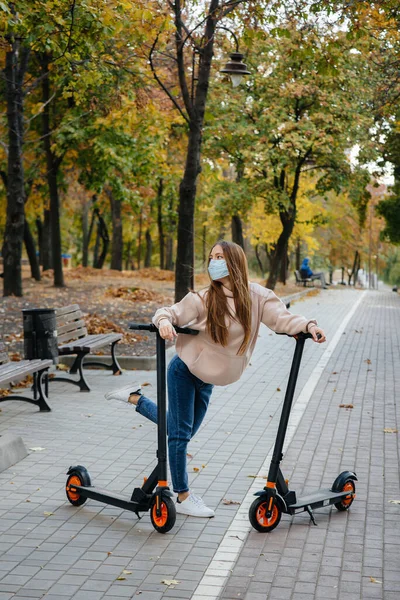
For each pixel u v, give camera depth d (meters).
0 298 21.36
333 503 5.68
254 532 5.34
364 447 7.76
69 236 60.09
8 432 8.16
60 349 10.42
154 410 5.61
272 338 16.78
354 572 4.70
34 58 23.44
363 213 34.62
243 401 10.02
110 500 5.60
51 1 10.96
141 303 22.23
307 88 24.84
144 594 4.38
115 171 25.88
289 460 7.23
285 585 4.51
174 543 5.14
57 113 24.64
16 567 4.76
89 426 8.46
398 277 81.50
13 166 21.33
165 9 13.15
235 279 5.20
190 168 14.56
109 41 14.09
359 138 25.70
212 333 5.20
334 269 65.06
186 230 14.73
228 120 25.80
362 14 13.22
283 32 13.71
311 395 10.51
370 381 11.69
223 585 4.50
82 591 4.43
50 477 6.59
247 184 28.14
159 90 19.34
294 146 25.20
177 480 5.64
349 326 20.08
